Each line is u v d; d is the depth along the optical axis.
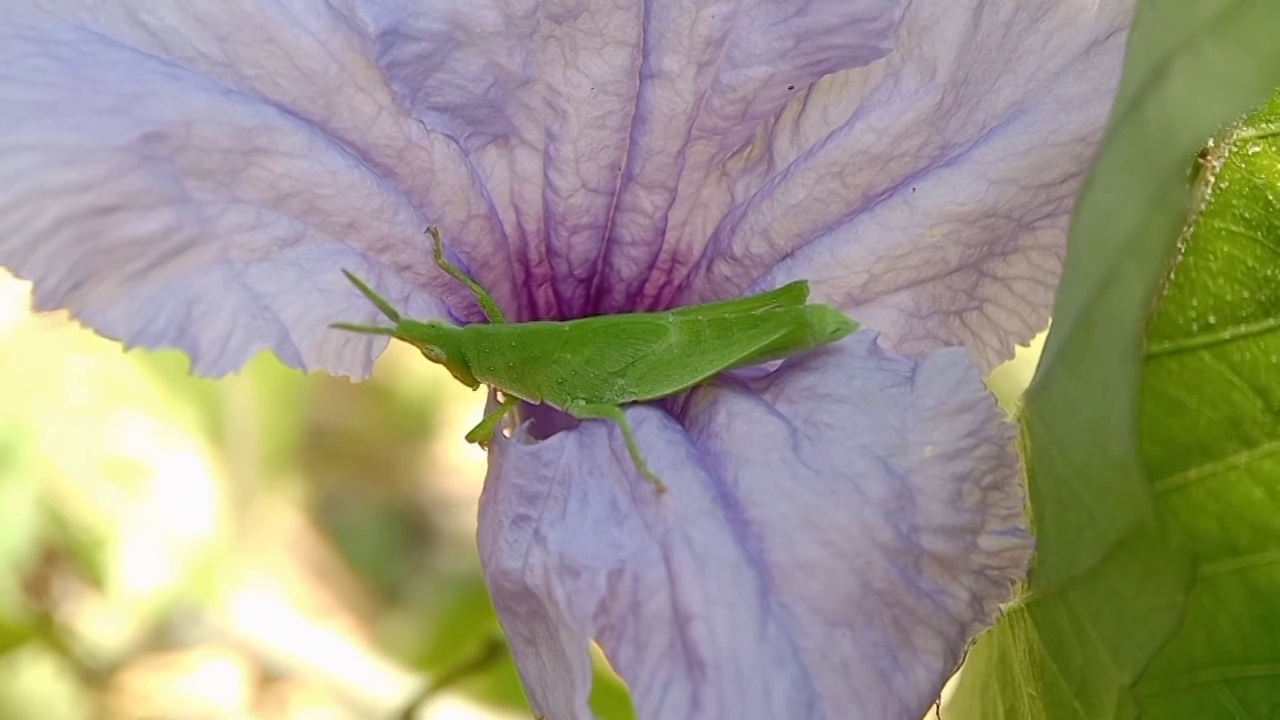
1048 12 0.08
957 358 0.07
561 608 0.07
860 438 0.07
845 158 0.08
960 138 0.08
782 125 0.08
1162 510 0.06
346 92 0.07
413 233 0.08
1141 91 0.06
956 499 0.07
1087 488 0.06
